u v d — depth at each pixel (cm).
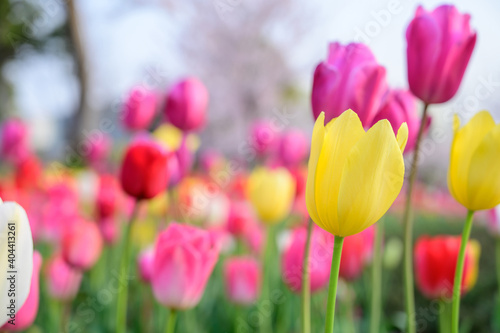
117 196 137
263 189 107
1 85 743
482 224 264
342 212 52
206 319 119
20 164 161
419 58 62
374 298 80
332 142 52
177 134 140
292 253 86
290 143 153
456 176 58
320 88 60
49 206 133
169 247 68
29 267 49
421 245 87
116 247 140
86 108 482
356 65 59
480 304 144
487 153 57
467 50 62
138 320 114
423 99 63
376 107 60
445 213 326
